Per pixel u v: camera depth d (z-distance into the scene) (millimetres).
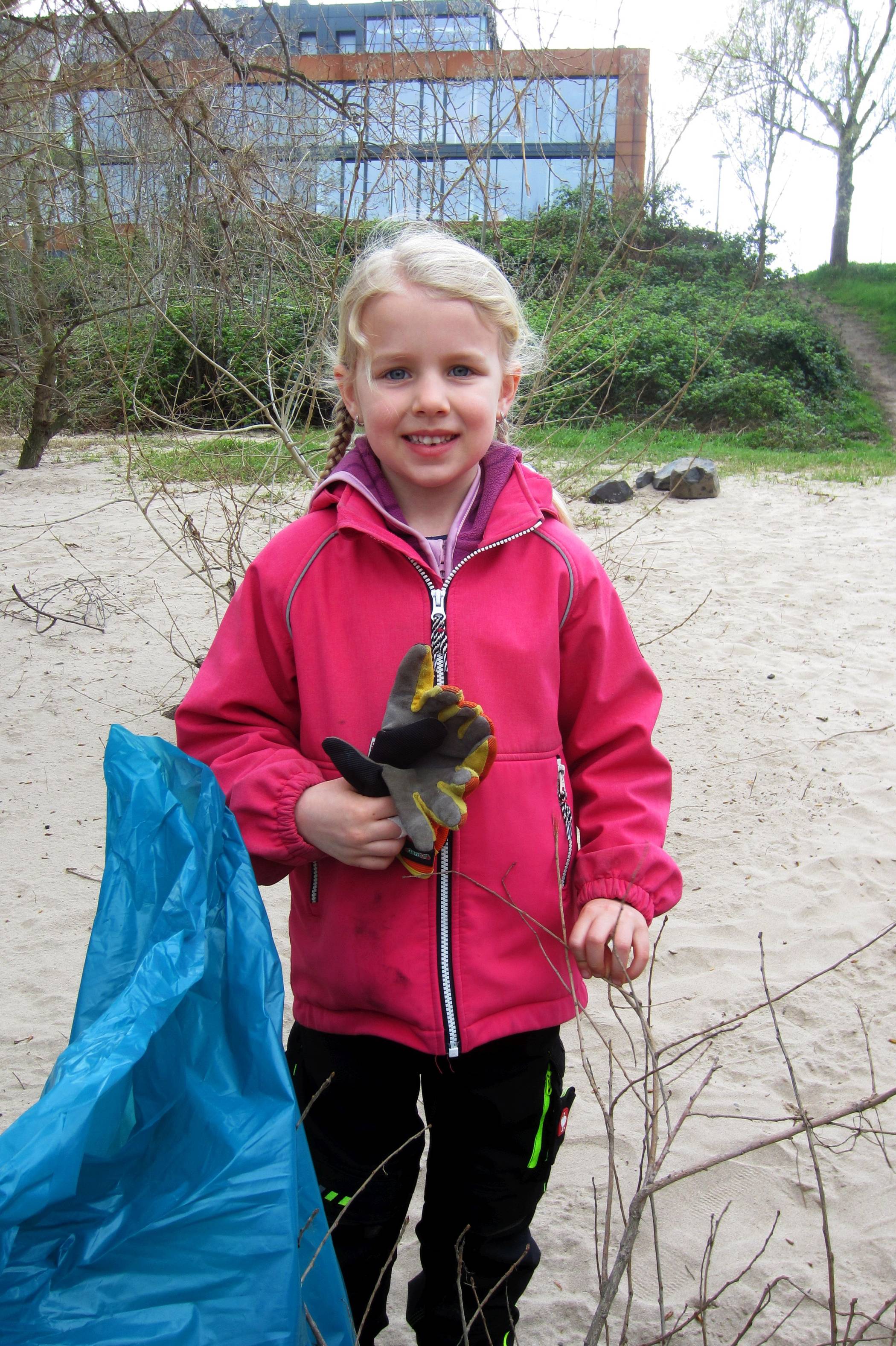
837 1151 2336
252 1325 941
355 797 1318
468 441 1408
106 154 5078
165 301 4422
